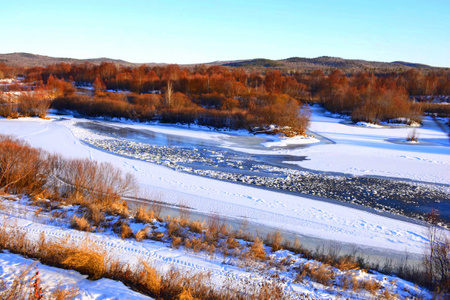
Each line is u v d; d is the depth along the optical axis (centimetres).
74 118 5966
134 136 4359
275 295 844
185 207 1841
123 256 993
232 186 2320
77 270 826
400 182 2630
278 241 1380
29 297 633
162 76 11056
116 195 1758
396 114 6731
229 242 1276
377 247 1496
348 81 11306
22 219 1252
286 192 2262
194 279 858
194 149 3675
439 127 6334
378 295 970
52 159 2208
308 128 5447
